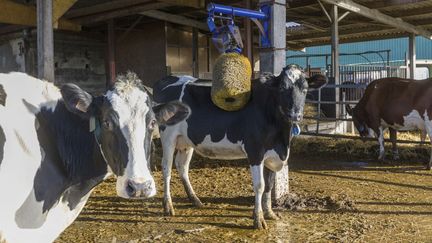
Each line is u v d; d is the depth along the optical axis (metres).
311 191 6.98
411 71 18.62
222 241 4.84
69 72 17.16
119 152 2.71
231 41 5.89
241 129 5.29
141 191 2.62
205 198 6.61
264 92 5.23
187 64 17.22
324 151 10.80
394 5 13.73
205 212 5.93
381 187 7.27
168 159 5.81
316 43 21.95
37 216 2.77
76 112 2.83
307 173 8.42
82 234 5.05
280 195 6.35
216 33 5.90
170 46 16.53
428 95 8.89
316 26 17.48
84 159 3.00
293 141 11.73
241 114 5.32
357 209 6.02
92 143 3.00
